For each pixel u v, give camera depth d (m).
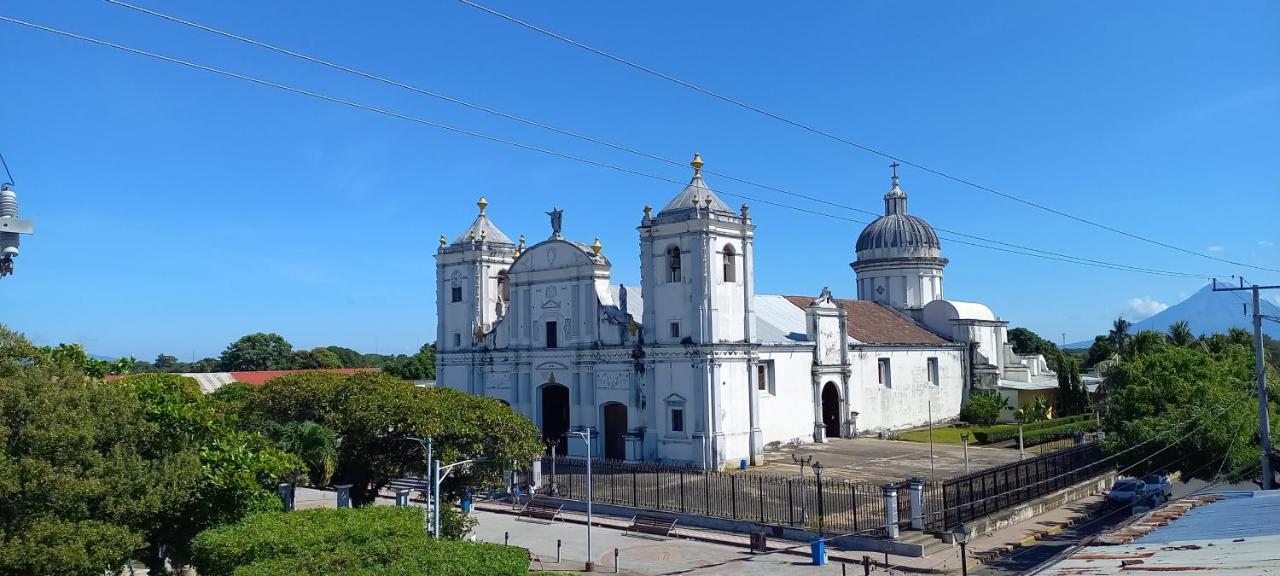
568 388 62.09
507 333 66.19
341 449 35.56
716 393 54.75
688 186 57.09
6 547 19.28
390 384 37.84
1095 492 49.31
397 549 22.22
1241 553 15.70
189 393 33.44
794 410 64.19
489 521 44.81
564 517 45.00
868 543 36.41
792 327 68.44
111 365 30.75
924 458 59.06
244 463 26.36
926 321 86.06
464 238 70.12
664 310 57.03
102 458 22.30
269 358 115.25
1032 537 38.41
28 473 20.11
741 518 40.69
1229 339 70.00
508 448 37.59
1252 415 41.78
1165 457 42.50
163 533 26.41
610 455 61.41
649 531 41.22
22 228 18.30
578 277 61.59
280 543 21.97
